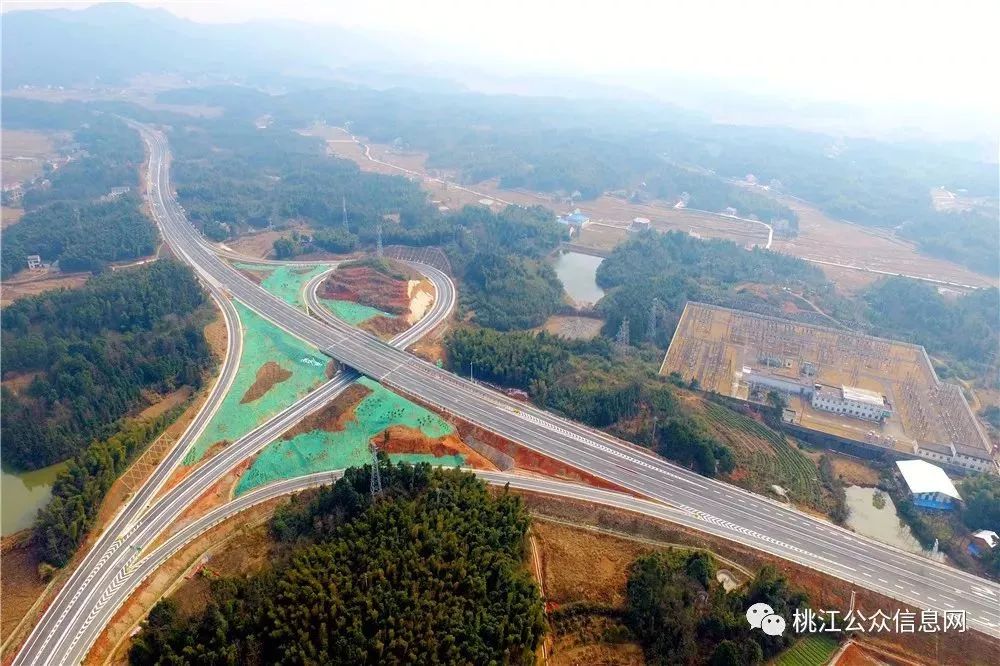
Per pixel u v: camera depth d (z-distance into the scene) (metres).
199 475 146.88
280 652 92.19
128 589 116.50
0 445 155.25
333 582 102.06
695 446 147.88
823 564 122.06
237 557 122.75
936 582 119.88
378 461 132.50
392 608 96.94
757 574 116.25
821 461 163.00
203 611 103.19
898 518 148.00
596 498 137.88
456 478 130.62
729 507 136.88
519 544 116.56
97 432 160.88
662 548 124.00
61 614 111.19
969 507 145.75
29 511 143.25
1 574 118.75
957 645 107.06
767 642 104.56
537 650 102.31
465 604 100.62
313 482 145.38
